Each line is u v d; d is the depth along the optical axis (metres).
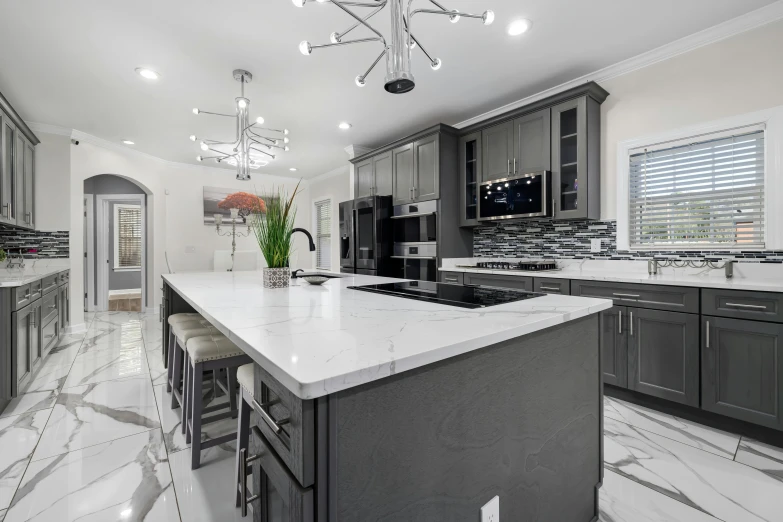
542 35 2.46
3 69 2.86
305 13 2.23
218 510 1.44
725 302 2.00
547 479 1.15
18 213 3.50
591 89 2.82
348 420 0.68
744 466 1.74
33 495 1.51
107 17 2.24
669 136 2.62
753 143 2.32
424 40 2.52
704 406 2.08
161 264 5.66
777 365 1.84
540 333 1.11
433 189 3.85
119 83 3.09
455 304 1.29
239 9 2.18
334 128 4.27
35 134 4.02
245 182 6.45
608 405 2.43
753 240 2.32
